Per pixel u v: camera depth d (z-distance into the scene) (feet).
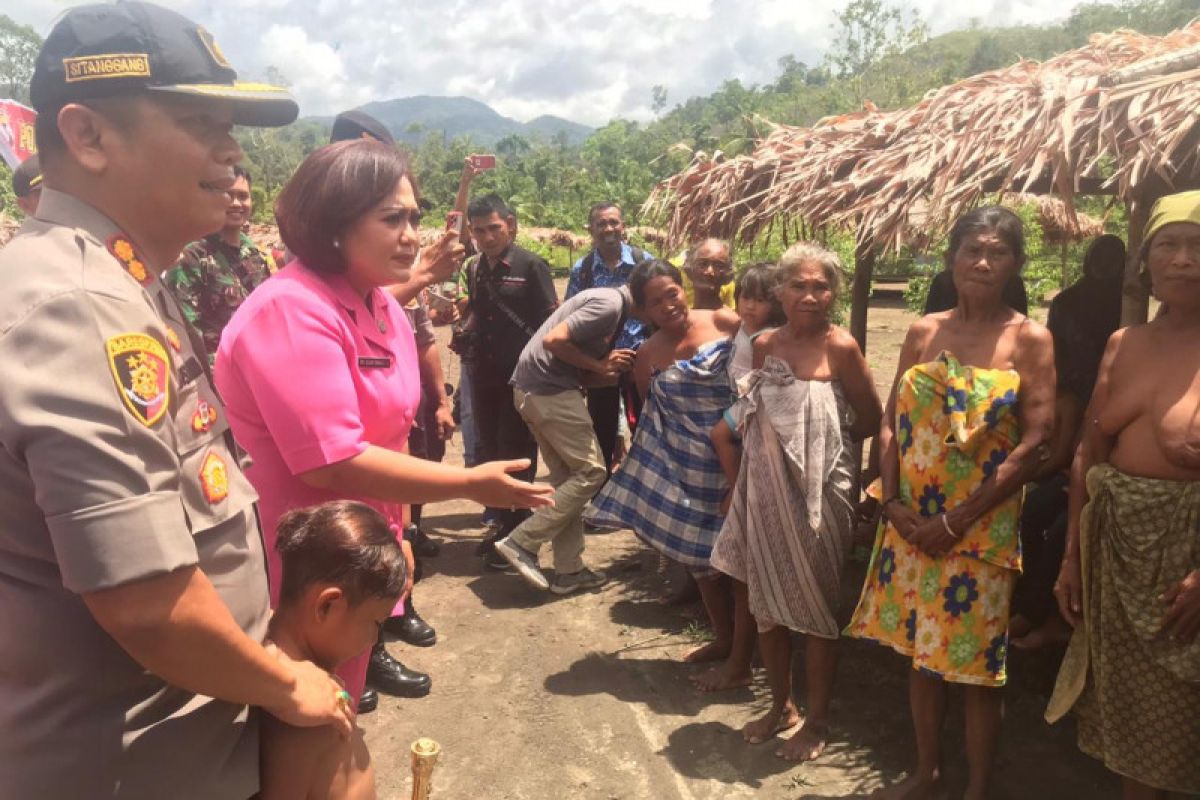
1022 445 8.06
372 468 6.19
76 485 3.54
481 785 9.86
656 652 12.82
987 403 7.97
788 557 9.77
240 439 6.65
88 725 3.99
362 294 6.95
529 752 10.44
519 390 14.15
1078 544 8.07
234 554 4.60
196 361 4.56
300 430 6.15
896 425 8.76
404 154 6.82
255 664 4.17
